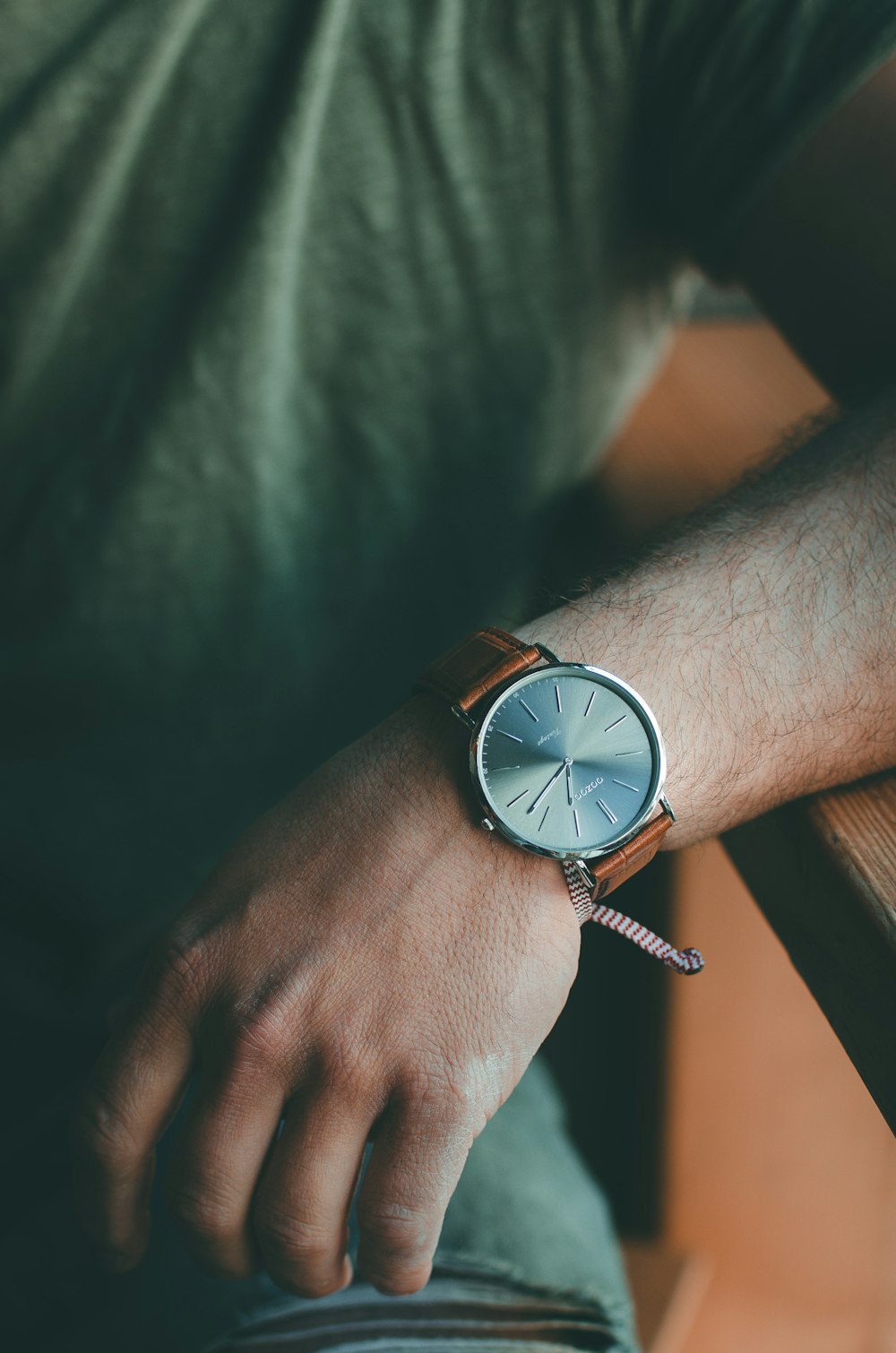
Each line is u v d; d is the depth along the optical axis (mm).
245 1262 411
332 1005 394
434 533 558
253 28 469
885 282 467
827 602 420
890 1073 374
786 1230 660
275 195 484
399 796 413
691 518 455
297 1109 392
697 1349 666
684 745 415
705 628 424
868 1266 704
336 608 558
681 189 500
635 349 554
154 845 561
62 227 481
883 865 388
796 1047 588
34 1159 498
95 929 562
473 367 533
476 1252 455
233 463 515
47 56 465
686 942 573
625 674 420
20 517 516
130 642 531
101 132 473
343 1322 443
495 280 519
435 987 395
